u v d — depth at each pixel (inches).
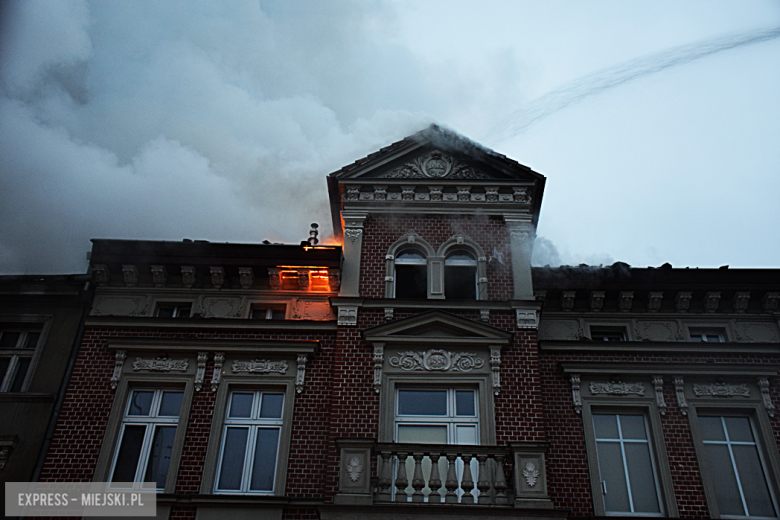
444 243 644.1
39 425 567.2
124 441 565.0
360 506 477.1
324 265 647.8
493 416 546.3
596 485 551.8
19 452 552.7
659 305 664.4
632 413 596.1
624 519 523.8
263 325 615.8
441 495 505.4
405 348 584.4
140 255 653.9
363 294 617.3
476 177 678.5
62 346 616.7
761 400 591.8
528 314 595.8
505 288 619.2
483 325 582.6
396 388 571.2
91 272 655.8
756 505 551.8
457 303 600.7
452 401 564.7
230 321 615.8
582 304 670.5
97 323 618.2
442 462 532.7
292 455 551.5
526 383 563.5
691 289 658.2
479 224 657.0
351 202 663.1
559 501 543.8
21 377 613.6
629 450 577.6
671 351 620.7
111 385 583.2
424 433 549.6
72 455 550.0
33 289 641.6
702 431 586.9
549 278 663.1
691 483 551.8
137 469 552.4
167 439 568.7
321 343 609.0
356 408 551.5
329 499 506.9
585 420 583.2
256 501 519.2
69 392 581.9
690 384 602.9
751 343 619.2
